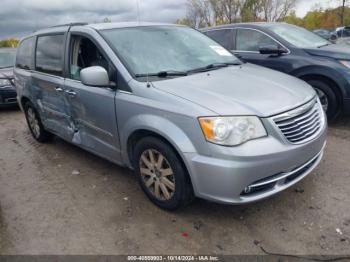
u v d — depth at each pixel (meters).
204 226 3.08
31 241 3.07
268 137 2.79
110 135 3.66
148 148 3.23
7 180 4.35
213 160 2.73
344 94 5.00
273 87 3.27
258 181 2.79
